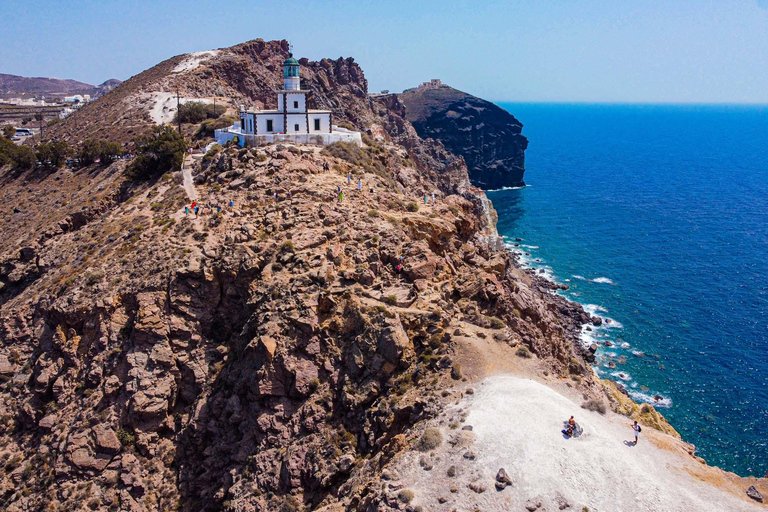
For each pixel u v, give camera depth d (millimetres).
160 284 56344
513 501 32781
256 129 84312
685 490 34062
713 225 182125
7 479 52719
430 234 61500
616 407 50531
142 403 51812
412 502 33375
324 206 62312
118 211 79625
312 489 43281
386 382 45875
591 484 33625
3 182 118500
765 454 73562
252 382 48688
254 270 55469
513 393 40625
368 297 51312
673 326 108125
